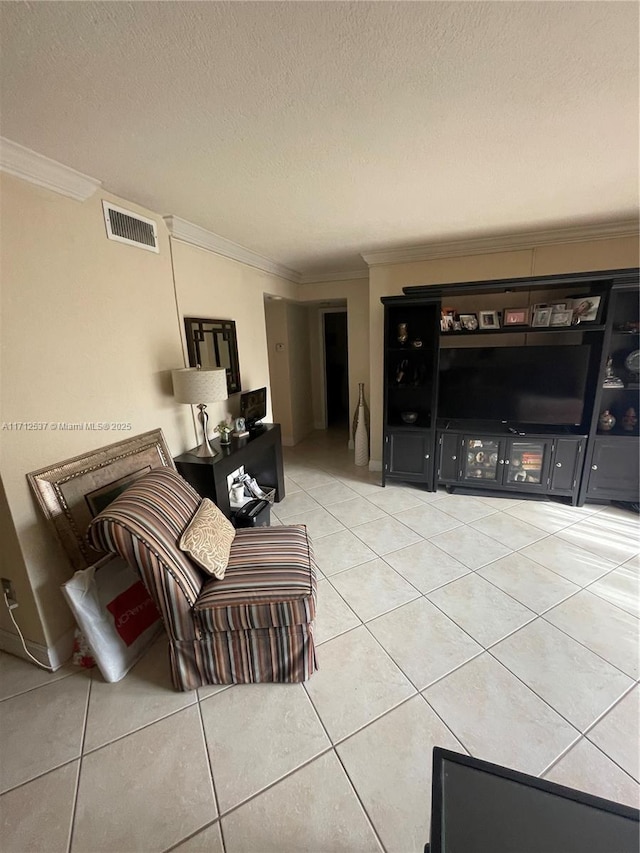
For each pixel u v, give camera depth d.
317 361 6.06
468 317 3.28
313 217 2.57
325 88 1.28
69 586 1.61
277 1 0.93
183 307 2.70
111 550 1.52
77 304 1.90
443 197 2.29
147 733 1.47
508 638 1.89
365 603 2.16
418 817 1.20
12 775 1.34
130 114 1.38
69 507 1.81
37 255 1.69
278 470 3.54
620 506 3.29
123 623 1.79
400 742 1.42
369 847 1.13
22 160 1.57
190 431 2.85
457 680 1.67
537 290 3.26
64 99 1.28
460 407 3.57
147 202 2.22
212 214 2.45
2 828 1.20
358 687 1.64
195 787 1.29
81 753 1.41
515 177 2.03
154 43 1.05
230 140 1.59
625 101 1.38
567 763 1.33
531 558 2.56
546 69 1.20
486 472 3.51
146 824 1.20
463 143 1.67
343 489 3.87
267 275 3.88
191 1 0.92
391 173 1.94
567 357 3.16
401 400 3.92
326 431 6.23
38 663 1.80
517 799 0.92
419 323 3.65
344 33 1.04
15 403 1.63
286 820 1.20
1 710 1.58
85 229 1.93
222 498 2.63
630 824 0.88
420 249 3.41
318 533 2.97
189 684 1.65
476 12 0.99
